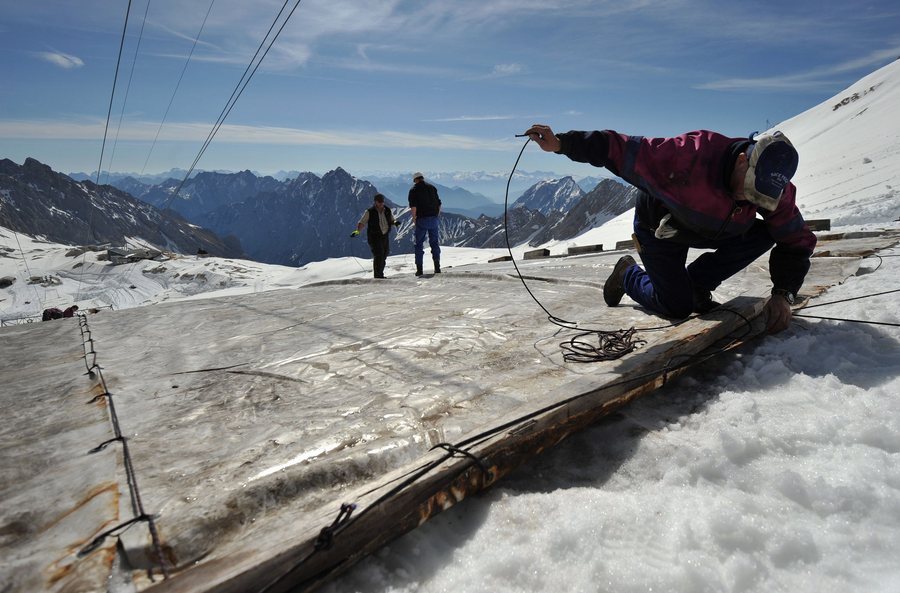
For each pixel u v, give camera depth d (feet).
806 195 128.36
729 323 11.34
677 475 6.93
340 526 5.47
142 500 6.26
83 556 5.35
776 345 11.21
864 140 218.18
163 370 11.78
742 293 13.96
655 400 9.38
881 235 29.12
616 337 11.21
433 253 34.73
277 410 9.07
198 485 6.57
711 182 9.58
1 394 10.64
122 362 12.67
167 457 7.41
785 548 5.58
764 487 6.63
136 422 8.77
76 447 7.88
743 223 10.19
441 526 6.51
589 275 22.08
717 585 5.23
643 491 6.84
